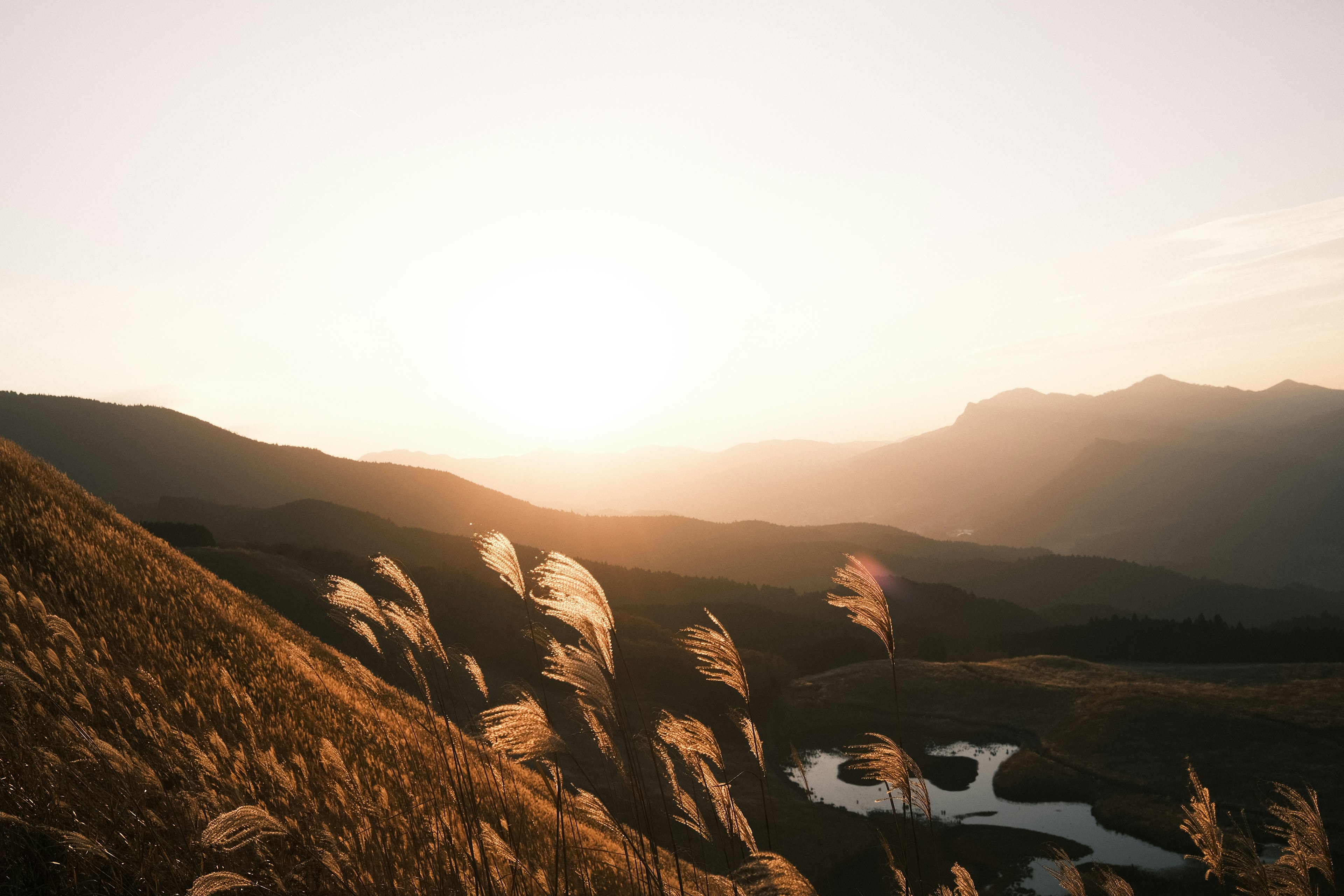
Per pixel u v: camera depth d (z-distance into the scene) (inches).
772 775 1696.6
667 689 2210.9
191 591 440.8
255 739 190.7
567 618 137.1
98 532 492.1
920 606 6860.2
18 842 106.3
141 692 177.3
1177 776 1619.1
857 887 1142.3
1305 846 173.8
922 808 179.6
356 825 149.0
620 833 145.0
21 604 200.2
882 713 2273.6
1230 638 3892.7
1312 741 1652.3
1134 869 1256.2
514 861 144.2
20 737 122.8
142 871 107.3
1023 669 2571.4
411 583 164.2
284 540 5374.0
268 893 113.5
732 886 152.6
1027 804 1603.1
